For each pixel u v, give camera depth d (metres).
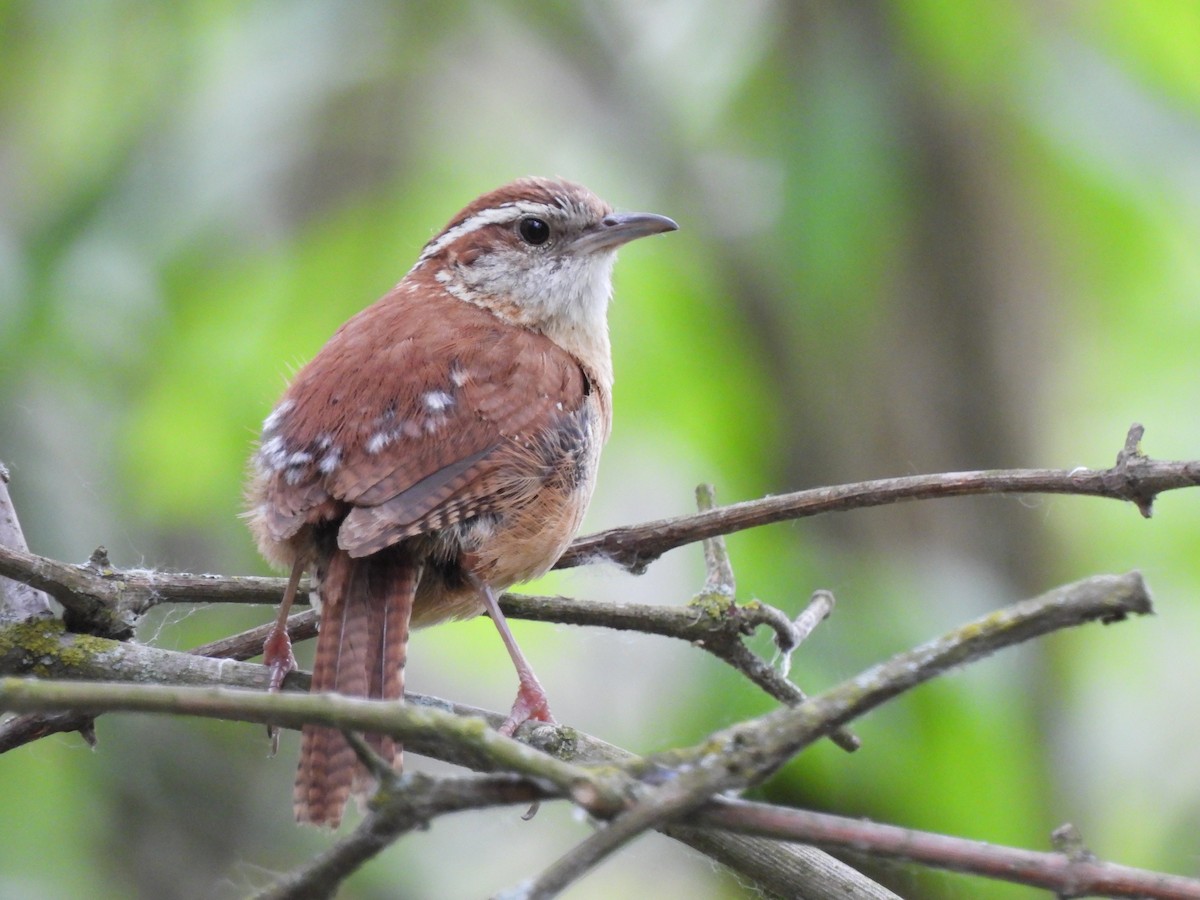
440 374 7.65
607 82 13.03
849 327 12.02
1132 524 13.41
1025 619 4.64
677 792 4.56
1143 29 11.91
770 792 9.67
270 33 12.24
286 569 7.69
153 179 11.61
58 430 10.98
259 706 4.65
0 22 11.86
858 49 11.85
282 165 12.65
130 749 10.93
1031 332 12.98
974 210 12.49
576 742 6.57
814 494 7.38
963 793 9.55
